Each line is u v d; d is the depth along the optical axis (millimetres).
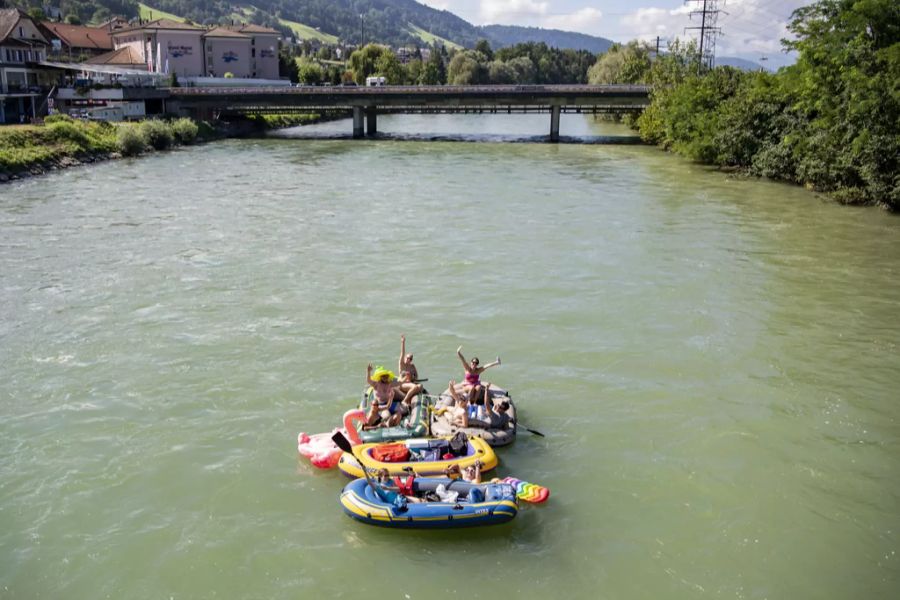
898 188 34312
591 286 22891
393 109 83875
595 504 11922
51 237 28562
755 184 44688
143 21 111688
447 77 173625
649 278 23812
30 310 20250
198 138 71438
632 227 31484
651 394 15695
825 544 11094
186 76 104562
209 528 11297
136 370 16594
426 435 12719
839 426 14484
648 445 13695
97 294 21656
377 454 11891
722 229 31203
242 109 84812
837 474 12875
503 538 11070
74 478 12555
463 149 67312
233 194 39438
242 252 26609
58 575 10359
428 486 11375
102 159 52969
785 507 11945
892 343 18547
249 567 10477
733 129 49562
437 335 18750
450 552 10766
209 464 12961
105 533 11195
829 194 39812
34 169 44969
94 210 34125
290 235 29453
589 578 10320
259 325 19312
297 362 17047
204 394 15500
